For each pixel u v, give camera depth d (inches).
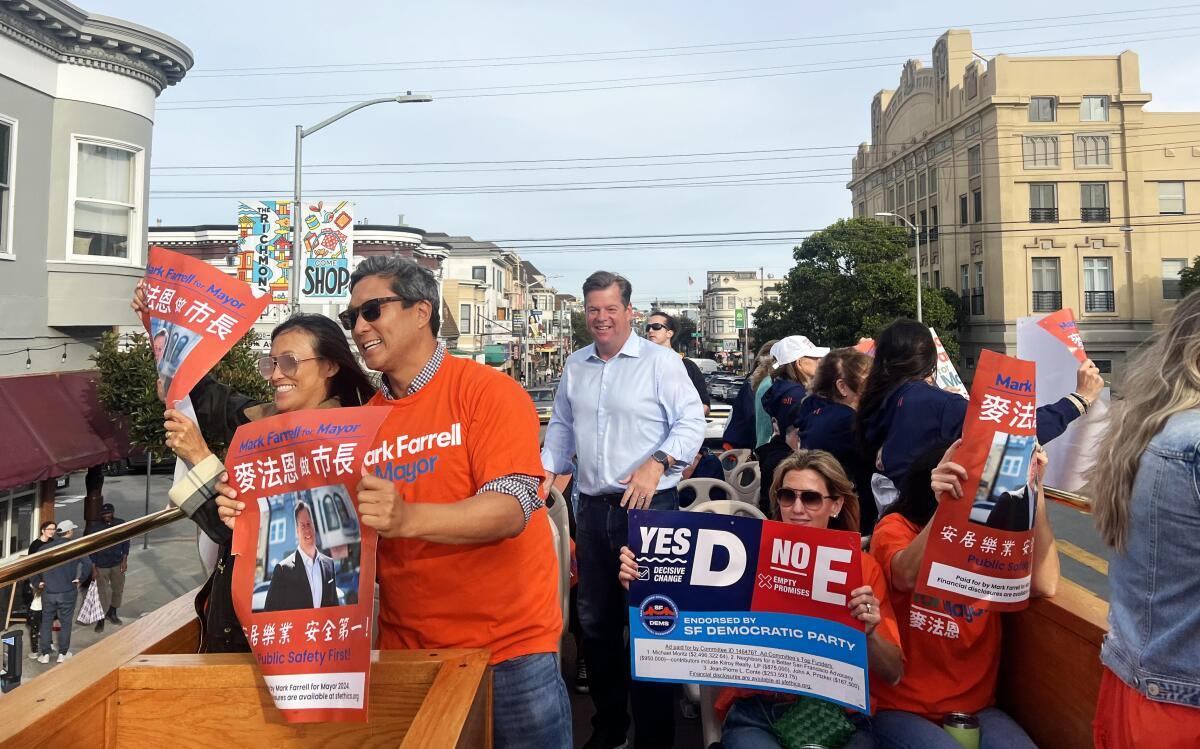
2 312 456.4
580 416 150.1
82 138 500.7
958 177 1769.2
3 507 482.3
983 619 105.3
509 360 2723.9
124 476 925.8
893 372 137.8
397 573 87.7
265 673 70.6
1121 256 1603.1
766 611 103.8
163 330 83.8
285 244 810.8
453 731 62.1
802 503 115.2
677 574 106.5
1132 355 75.7
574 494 154.3
